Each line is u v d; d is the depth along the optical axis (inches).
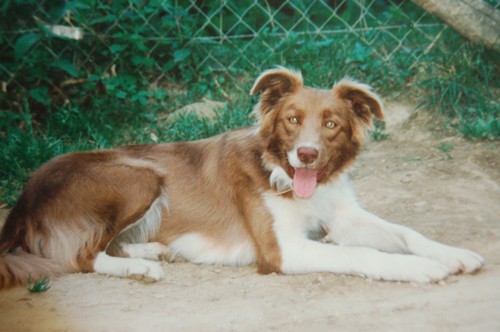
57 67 130.5
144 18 131.4
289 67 131.0
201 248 100.4
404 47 132.9
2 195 114.3
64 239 97.8
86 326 87.5
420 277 91.4
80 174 99.1
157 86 134.1
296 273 95.3
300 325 86.4
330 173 98.6
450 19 124.8
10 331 87.0
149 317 88.4
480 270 93.0
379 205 107.7
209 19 133.3
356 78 130.6
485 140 119.0
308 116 96.3
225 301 90.5
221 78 133.5
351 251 94.3
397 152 120.0
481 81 127.6
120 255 100.3
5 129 126.2
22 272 94.7
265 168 98.2
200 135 123.6
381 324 85.7
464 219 102.8
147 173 100.3
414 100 127.5
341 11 140.3
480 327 84.5
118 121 129.5
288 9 139.9
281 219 97.0
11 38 129.7
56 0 131.2
